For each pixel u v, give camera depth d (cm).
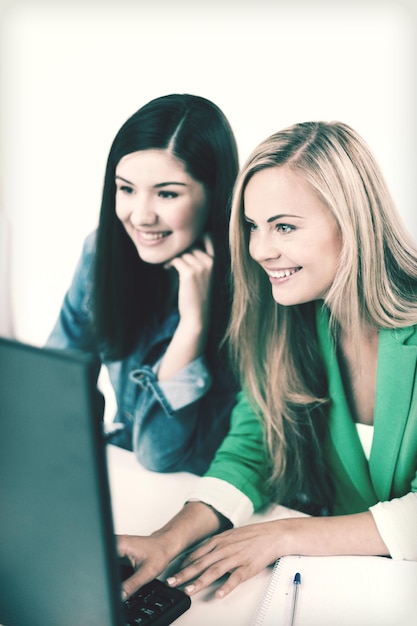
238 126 125
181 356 139
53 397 46
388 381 109
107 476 48
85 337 151
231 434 118
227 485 104
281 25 121
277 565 88
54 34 138
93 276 146
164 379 142
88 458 47
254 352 120
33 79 143
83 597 54
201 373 139
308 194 111
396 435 110
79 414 46
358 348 114
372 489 117
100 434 47
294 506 119
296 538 91
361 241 110
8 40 141
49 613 58
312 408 116
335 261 112
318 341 116
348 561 89
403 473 111
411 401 108
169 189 131
